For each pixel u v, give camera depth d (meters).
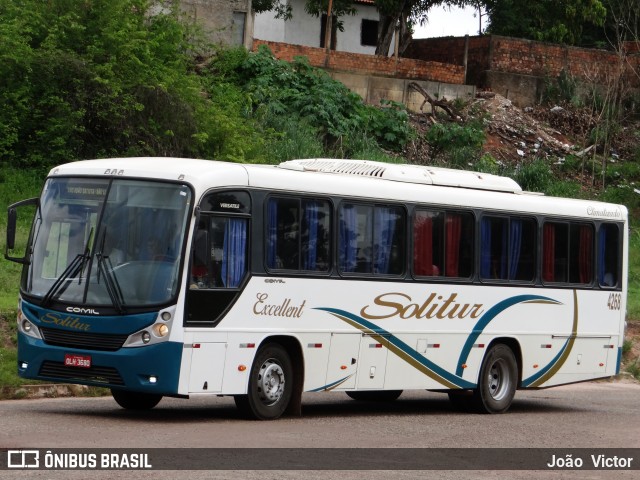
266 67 36.97
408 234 16.84
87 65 28.83
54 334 14.05
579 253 19.84
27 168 28.08
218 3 37.66
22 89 28.06
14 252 23.88
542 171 39.06
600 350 20.20
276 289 14.83
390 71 42.16
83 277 13.93
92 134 28.84
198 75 35.75
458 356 17.62
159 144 29.19
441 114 41.84
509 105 44.31
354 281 15.95
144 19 32.78
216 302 14.06
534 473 11.61
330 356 15.65
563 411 19.12
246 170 14.59
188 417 14.78
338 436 13.58
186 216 13.82
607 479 11.55
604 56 47.28
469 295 17.78
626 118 46.91
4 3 29.61
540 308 19.03
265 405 14.79
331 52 40.94
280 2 52.59
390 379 16.59
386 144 38.22
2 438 11.77
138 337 13.59
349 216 15.98
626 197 40.56
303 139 33.53
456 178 18.05
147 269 13.74
